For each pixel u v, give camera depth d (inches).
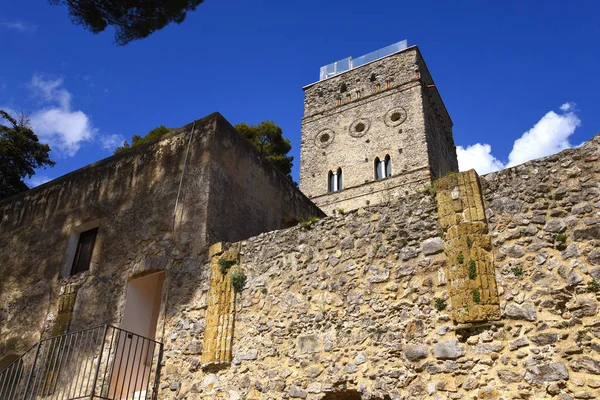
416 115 1803.6
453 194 386.3
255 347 424.8
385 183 1743.4
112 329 504.4
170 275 501.0
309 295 418.9
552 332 319.6
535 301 331.9
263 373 410.3
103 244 570.3
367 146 1855.3
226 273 468.4
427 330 356.5
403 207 407.5
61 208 637.9
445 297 359.9
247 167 591.5
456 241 368.8
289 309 423.2
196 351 450.3
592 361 303.1
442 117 2062.0
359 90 1999.3
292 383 393.7
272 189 631.2
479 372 328.8
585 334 311.0
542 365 314.0
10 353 562.3
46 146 1095.0
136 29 587.2
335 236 429.7
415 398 341.7
